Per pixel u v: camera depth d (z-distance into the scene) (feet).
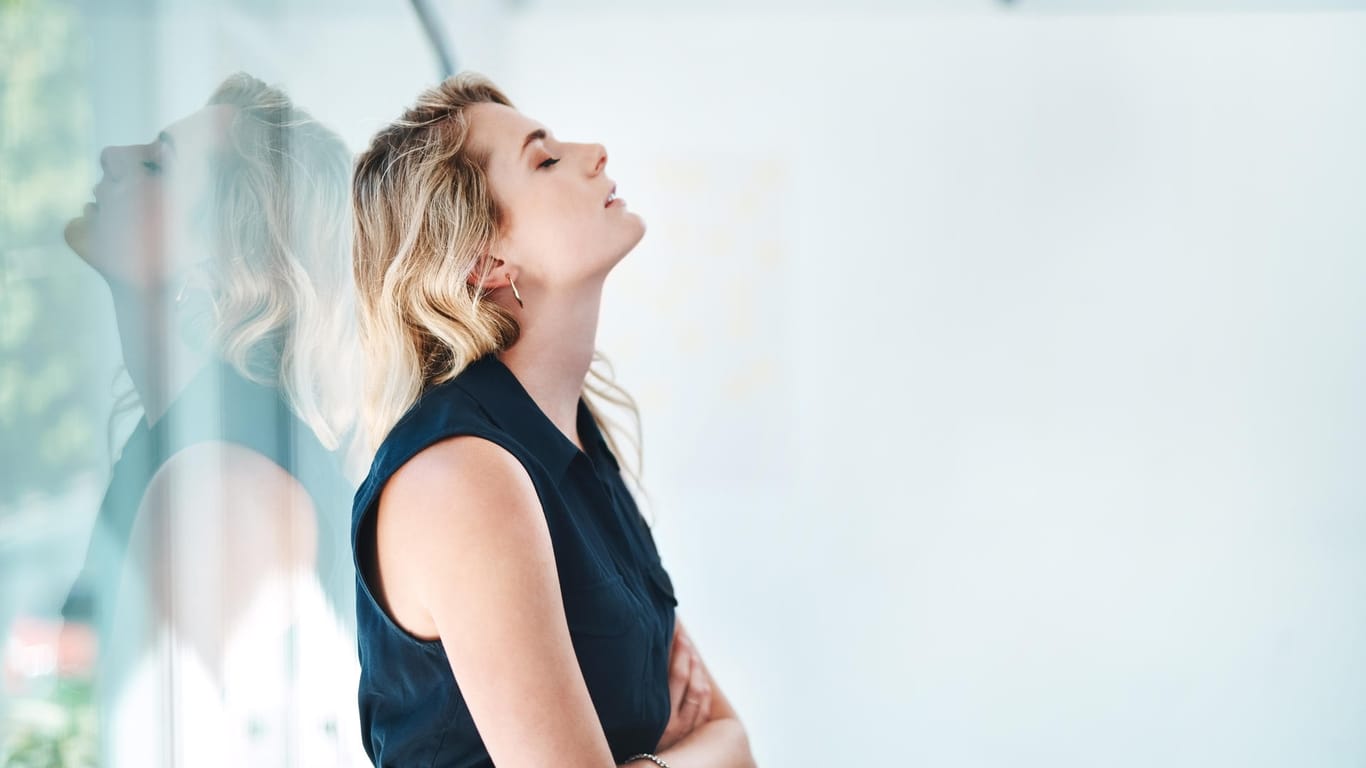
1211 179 10.07
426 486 2.58
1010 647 10.16
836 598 10.22
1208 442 10.14
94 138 2.32
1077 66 10.08
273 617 3.09
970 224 10.16
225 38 2.91
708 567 10.27
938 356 10.24
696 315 10.22
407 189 3.04
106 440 2.35
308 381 3.34
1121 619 10.12
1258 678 10.02
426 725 2.70
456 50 7.91
